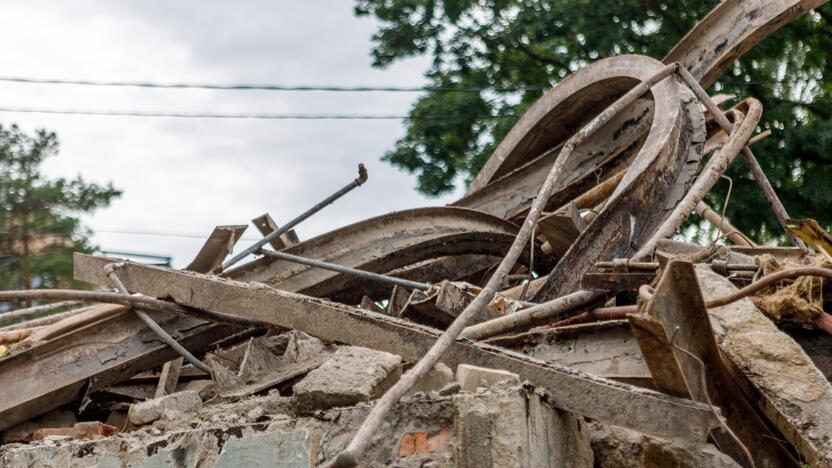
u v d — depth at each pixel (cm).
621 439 564
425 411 532
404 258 1038
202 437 588
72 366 858
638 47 1855
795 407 579
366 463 536
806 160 1741
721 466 552
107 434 770
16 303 2048
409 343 668
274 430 571
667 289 539
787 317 657
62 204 2211
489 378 549
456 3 1919
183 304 820
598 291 714
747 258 750
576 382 561
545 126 1266
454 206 1170
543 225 941
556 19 1864
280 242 1130
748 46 1195
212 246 976
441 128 1920
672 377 544
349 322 702
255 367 741
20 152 2228
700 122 1016
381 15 1958
